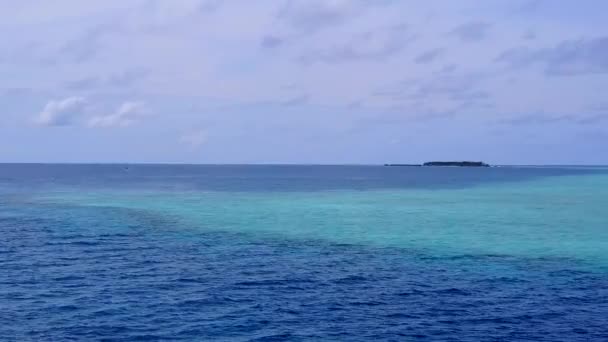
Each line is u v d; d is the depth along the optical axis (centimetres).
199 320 1490
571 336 1400
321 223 3631
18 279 1927
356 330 1430
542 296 1741
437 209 4681
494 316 1545
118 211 4359
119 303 1636
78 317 1502
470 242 2822
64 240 2817
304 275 2016
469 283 1903
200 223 3594
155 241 2812
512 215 4175
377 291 1795
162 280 1923
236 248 2612
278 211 4434
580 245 2727
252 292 1777
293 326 1453
